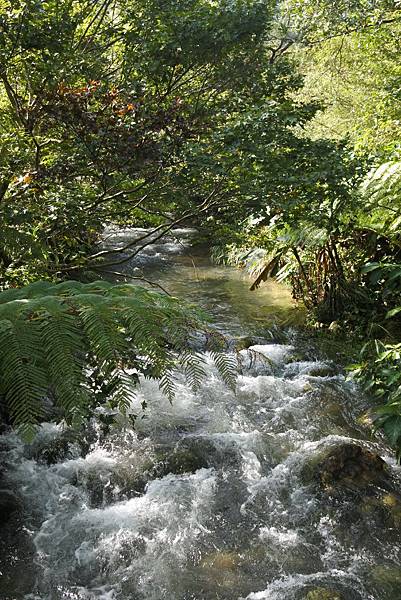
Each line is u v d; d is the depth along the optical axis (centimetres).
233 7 471
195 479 375
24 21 355
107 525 331
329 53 921
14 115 427
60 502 348
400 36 695
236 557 310
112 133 369
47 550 311
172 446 408
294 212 440
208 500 355
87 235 443
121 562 305
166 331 229
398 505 347
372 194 496
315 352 575
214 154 397
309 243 573
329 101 962
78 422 190
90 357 235
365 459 380
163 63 457
